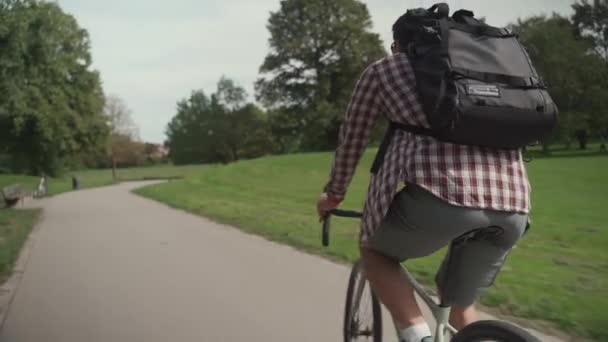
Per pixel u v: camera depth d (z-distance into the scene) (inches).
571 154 2212.1
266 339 192.2
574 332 187.9
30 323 216.1
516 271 285.9
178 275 297.9
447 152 91.6
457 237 94.7
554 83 2514.8
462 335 95.0
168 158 5103.3
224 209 674.8
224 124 4800.7
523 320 203.3
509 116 89.1
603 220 539.5
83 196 1268.5
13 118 1219.2
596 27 2898.6
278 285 269.0
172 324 211.5
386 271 104.4
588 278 267.9
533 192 880.3
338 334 195.9
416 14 101.0
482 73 91.4
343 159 103.2
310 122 2573.8
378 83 97.3
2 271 314.7
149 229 511.8
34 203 1037.2
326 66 2645.2
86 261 348.2
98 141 1652.3
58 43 844.0
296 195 948.0
